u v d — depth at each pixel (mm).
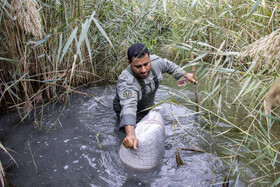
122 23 3297
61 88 3092
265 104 1227
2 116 2596
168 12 3297
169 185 1635
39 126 2416
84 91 3197
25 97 2605
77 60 3146
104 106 2816
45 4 2215
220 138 2123
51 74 2818
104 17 3074
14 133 2311
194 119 2445
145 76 2014
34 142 2170
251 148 1958
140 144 1774
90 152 2016
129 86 2047
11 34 2398
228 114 2457
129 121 1893
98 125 2430
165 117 2508
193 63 1688
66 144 2131
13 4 1884
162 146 1907
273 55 1244
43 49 2520
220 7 2809
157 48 4238
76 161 1915
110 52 3357
